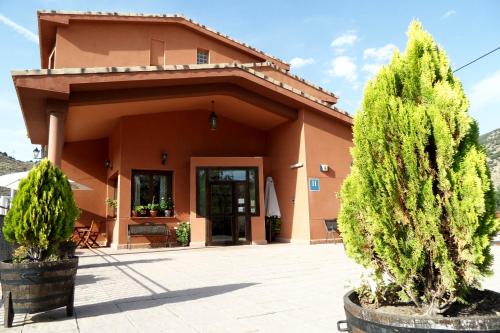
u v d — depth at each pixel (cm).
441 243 227
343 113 1403
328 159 1375
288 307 452
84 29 1413
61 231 443
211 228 1358
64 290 421
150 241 1319
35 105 1025
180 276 679
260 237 1382
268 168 1570
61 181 455
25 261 420
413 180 239
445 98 242
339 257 906
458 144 233
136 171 1356
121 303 484
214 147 1502
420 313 246
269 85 1297
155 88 1154
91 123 1314
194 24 1620
